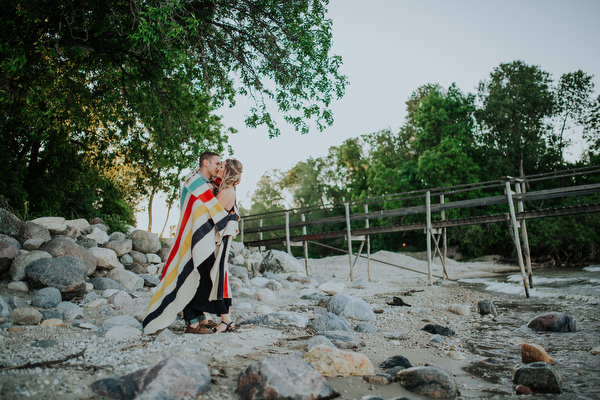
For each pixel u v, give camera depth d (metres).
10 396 2.24
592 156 33.41
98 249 7.58
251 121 11.38
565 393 2.85
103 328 3.96
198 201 3.85
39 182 16.72
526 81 32.12
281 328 4.58
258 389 2.46
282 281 9.70
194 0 9.27
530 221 26.05
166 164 11.94
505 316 6.49
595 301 7.70
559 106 34.56
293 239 15.34
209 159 4.10
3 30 8.12
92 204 22.69
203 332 3.92
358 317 5.72
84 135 15.56
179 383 2.46
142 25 7.31
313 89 11.18
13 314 4.21
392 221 35.22
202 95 11.82
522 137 31.42
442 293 9.46
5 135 14.64
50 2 8.41
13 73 8.20
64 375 2.61
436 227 12.37
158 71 10.36
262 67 10.95
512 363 3.69
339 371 3.08
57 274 5.73
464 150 31.25
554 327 5.12
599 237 23.72
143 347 3.39
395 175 36.25
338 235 14.27
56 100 9.29
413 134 43.94
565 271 17.48
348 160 47.50
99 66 10.73
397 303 7.39
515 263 25.91
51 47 8.96
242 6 10.17
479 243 28.23
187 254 3.84
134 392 2.36
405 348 4.17
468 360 3.81
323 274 16.28
